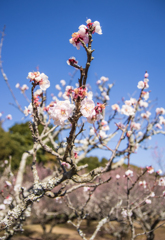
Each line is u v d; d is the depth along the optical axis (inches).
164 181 130.3
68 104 63.1
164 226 429.4
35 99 91.7
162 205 308.2
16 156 885.2
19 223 110.0
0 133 905.5
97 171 92.8
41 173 405.4
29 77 72.4
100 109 67.9
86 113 64.0
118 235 273.9
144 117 179.8
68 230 483.5
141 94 128.0
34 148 103.8
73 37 67.9
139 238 301.6
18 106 166.7
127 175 125.5
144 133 177.9
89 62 66.4
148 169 118.9
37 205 373.4
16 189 137.7
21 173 189.3
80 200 404.5
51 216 426.9
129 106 120.0
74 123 70.2
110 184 399.2
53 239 383.9
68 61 67.6
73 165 82.0
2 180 231.5
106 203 369.7
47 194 96.7
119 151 139.7
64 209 392.8
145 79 129.1
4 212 149.6
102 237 377.7
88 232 444.8
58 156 83.7
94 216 393.7
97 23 67.4
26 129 1116.5
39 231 456.1
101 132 123.8
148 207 309.4
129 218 119.3
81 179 88.3
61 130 176.1
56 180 88.4
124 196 301.4
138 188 336.8
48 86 74.0
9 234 107.0
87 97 66.4
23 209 87.1
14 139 1005.2
